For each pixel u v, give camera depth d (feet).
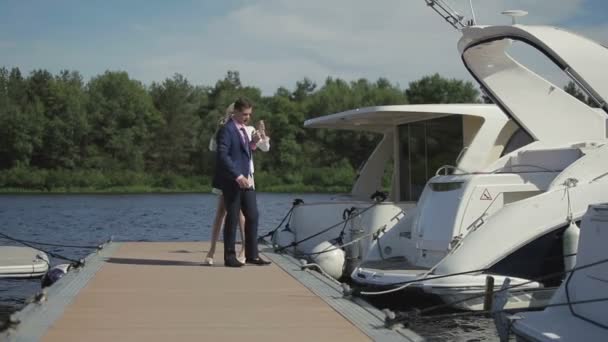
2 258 37.52
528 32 34.55
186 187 242.58
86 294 26.63
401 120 45.55
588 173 31.19
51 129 236.02
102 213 126.62
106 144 247.09
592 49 34.50
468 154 39.04
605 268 19.62
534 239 30.09
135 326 21.58
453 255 29.78
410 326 28.25
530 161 34.58
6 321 21.58
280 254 40.75
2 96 236.84
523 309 22.40
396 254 35.81
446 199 32.99
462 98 254.06
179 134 257.75
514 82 36.60
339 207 41.57
